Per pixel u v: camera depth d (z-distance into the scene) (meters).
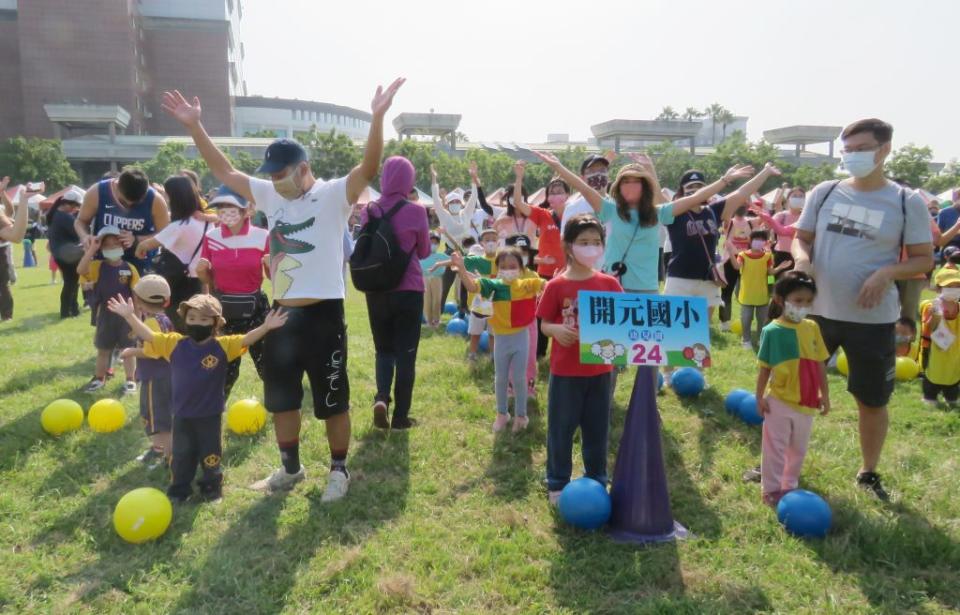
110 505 4.44
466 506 4.45
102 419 5.63
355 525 4.15
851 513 4.18
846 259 4.47
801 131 128.12
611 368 4.46
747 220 10.80
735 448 5.41
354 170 4.36
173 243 5.92
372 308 5.69
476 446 5.43
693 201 5.53
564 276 4.40
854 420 6.09
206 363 4.41
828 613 3.30
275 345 4.40
